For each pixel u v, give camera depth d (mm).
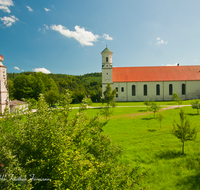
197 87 67000
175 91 67188
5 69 33688
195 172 10703
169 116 31062
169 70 70562
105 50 66500
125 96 68000
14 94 69750
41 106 6957
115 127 24391
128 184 5758
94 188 5141
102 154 6793
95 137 7227
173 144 16250
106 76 67125
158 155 13898
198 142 16281
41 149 5906
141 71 70750
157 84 67438
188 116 29719
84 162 5152
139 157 13664
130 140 18203
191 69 70688
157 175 10633
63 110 7281
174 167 11617
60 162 5332
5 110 7223
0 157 4629
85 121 7730
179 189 9047
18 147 5480
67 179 4977
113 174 5852
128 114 35844
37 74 88750
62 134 5863
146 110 40469
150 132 21016
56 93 45031
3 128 6352
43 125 6086
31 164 5711
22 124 6031
